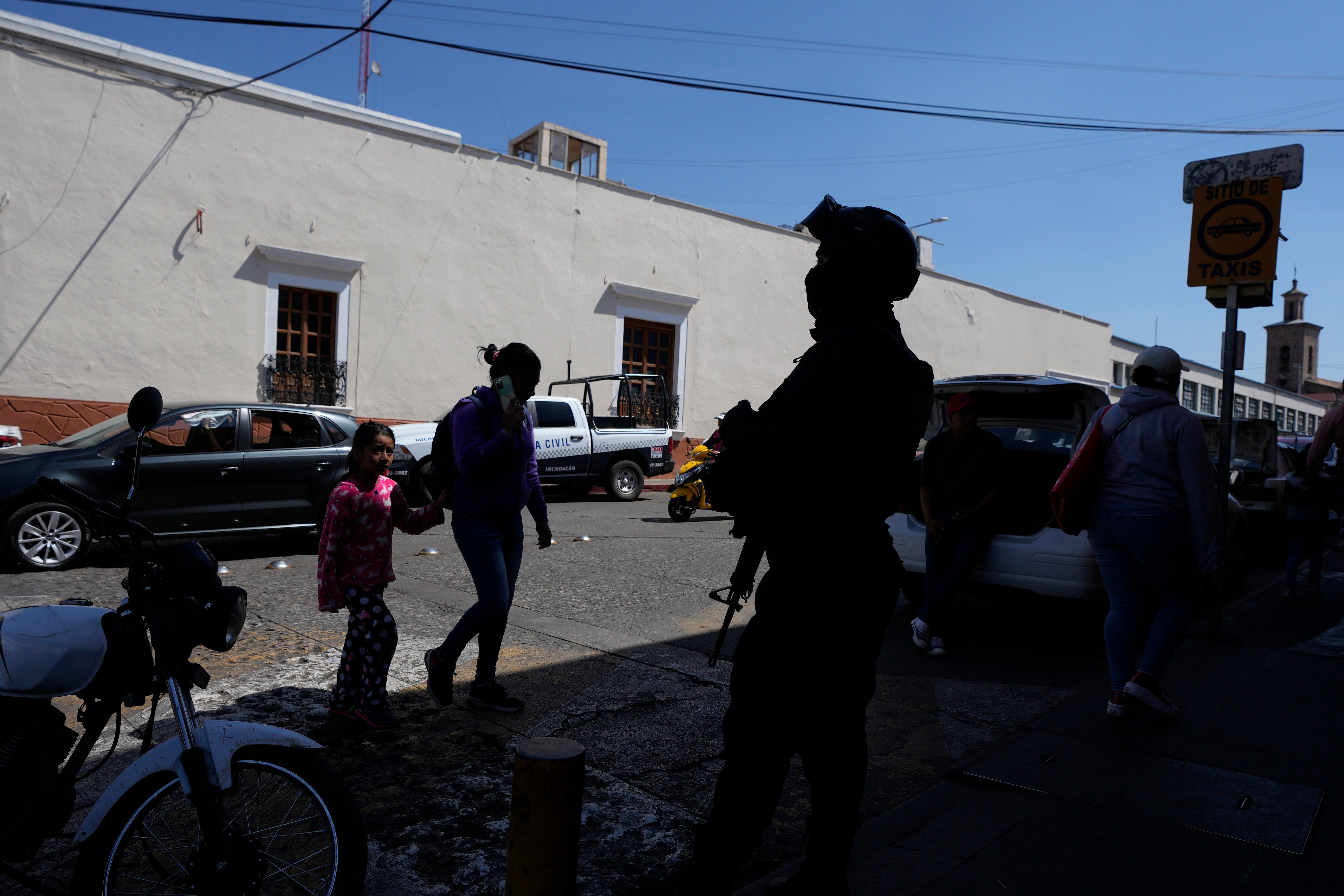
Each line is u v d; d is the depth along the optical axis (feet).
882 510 6.91
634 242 58.44
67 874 8.48
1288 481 23.15
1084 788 10.66
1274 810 10.03
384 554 12.12
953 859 8.89
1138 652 14.46
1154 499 12.80
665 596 21.93
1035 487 19.31
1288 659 16.69
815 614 6.65
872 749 12.19
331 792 7.50
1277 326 254.68
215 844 6.94
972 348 80.74
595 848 9.05
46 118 39.04
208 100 42.93
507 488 12.55
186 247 42.57
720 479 6.96
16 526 22.82
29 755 7.20
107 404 40.81
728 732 6.99
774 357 66.59
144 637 7.41
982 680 15.51
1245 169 18.81
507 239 52.75
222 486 25.44
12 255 38.45
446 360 50.62
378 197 48.11
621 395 57.41
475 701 13.14
